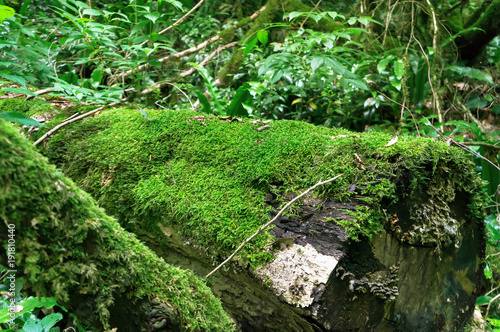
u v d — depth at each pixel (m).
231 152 1.74
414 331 1.70
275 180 1.61
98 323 1.03
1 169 0.81
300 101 3.35
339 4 4.75
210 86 2.98
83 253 0.96
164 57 4.23
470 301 1.98
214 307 1.24
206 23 4.52
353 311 1.44
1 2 3.09
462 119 3.87
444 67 3.95
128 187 1.79
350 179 1.49
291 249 1.42
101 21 3.79
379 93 3.59
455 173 1.70
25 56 2.64
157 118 1.98
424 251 1.65
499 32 4.10
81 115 2.12
